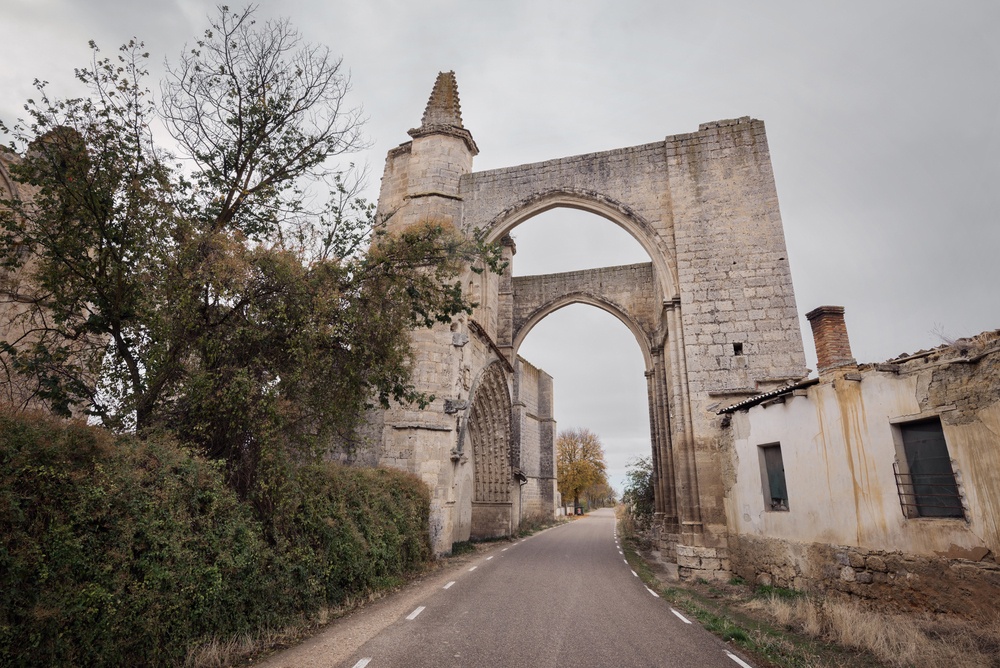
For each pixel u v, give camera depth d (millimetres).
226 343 8383
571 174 21500
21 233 7777
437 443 18000
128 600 5191
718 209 19031
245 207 9734
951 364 8055
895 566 8688
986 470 7406
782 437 12039
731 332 17688
